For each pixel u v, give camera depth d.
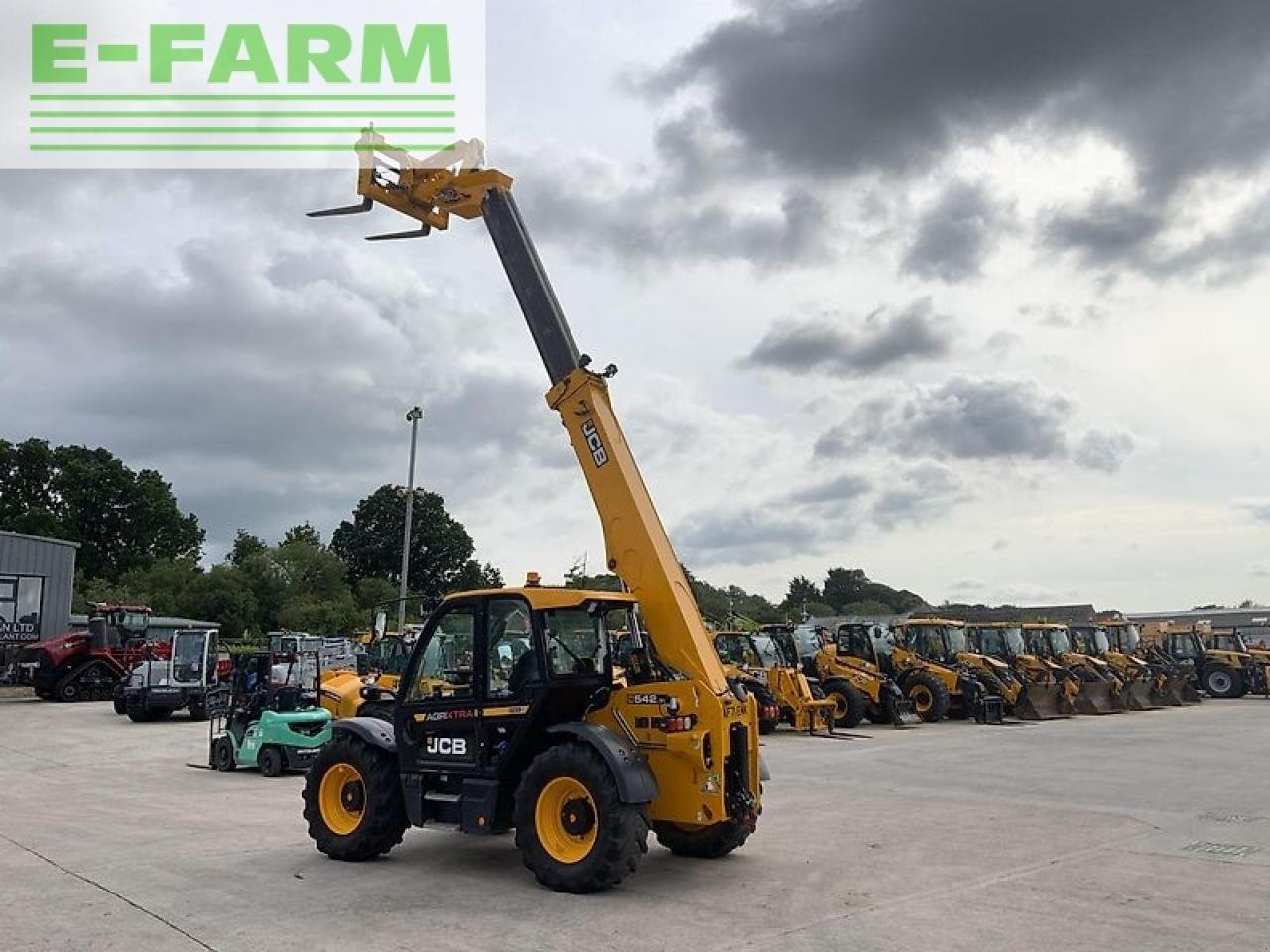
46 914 6.63
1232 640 34.38
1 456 71.56
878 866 8.17
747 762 7.89
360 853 8.22
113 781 13.88
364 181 9.27
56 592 34.50
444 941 6.04
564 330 8.77
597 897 7.10
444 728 8.05
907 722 22.23
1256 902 7.08
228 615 57.69
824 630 25.47
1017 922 6.55
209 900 7.00
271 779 14.09
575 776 7.27
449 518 71.19
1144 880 7.75
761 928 6.36
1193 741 18.41
